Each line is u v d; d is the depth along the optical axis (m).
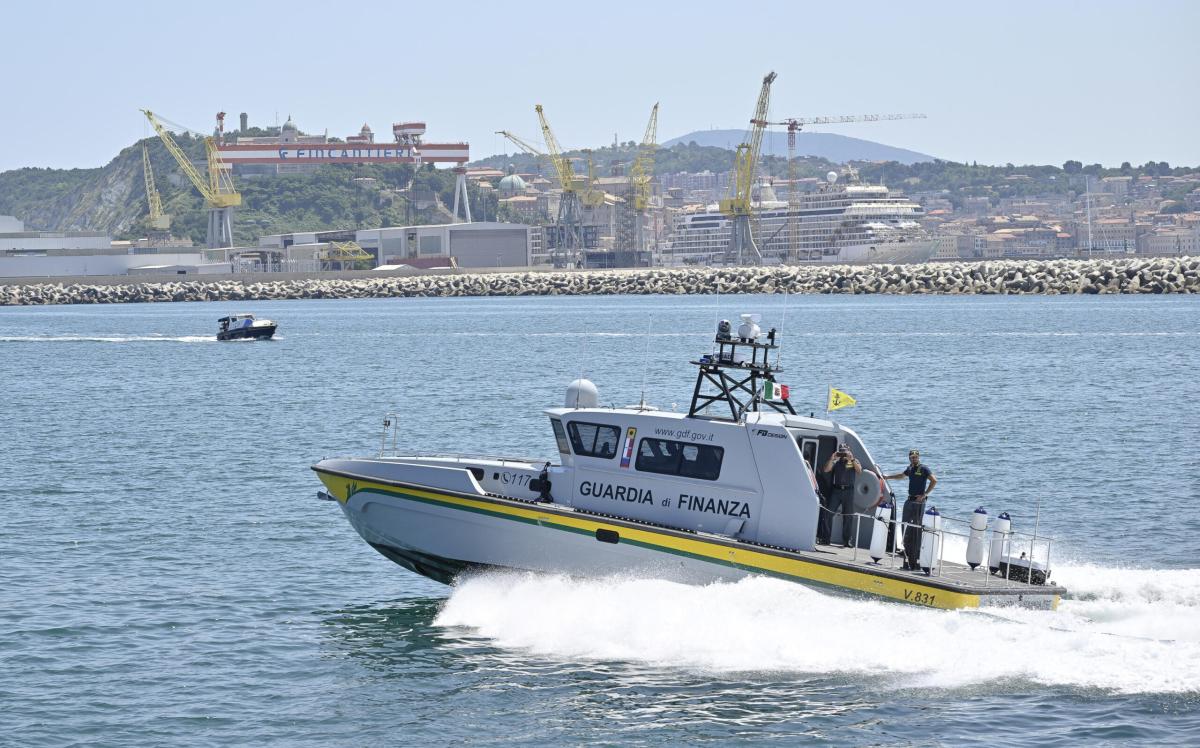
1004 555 39.19
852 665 35.28
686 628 37.47
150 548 51.72
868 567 37.28
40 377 143.62
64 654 38.31
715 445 39.25
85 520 57.38
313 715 33.38
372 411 101.56
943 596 36.81
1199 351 152.00
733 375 129.75
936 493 62.88
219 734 32.22
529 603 39.84
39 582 46.44
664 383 122.50
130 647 38.97
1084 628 37.91
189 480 68.44
